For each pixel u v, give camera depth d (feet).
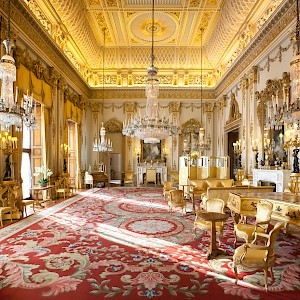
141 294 10.46
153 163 53.47
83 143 50.39
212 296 10.35
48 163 32.91
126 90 53.52
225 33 38.42
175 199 25.05
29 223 21.39
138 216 24.12
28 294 10.41
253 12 31.48
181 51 49.06
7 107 16.57
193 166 35.32
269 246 10.75
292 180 20.43
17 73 24.79
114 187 48.60
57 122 36.42
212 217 14.39
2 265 13.14
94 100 54.13
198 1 34.24
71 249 15.44
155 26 41.09
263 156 30.48
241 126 38.09
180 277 11.94
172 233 18.79
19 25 25.18
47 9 31.22
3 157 22.57
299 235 17.89
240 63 38.09
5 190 22.00
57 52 34.81
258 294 10.52
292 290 10.82
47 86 32.50
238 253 11.48
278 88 26.58
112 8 35.81
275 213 14.94
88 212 25.79
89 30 40.57
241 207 16.80
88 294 10.43
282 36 26.12
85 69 51.01
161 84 53.83
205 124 53.83
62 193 36.04
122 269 12.73
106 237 17.81
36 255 14.47
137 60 51.24
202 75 53.72
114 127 53.88
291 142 21.20
